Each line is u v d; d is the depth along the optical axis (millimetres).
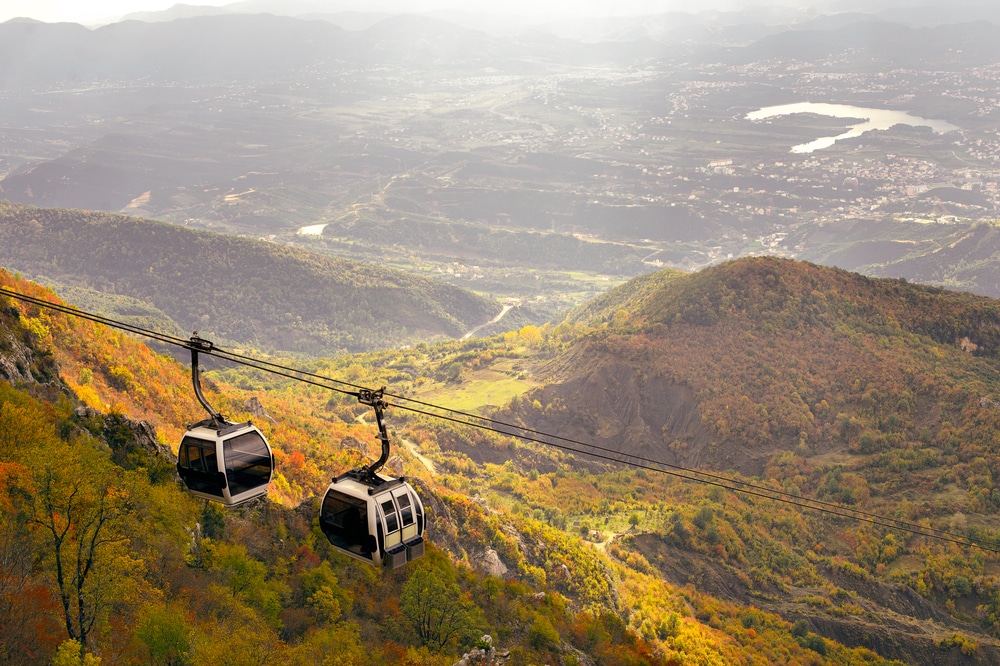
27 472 41906
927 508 185375
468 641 68500
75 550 40938
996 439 199000
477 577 86062
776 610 155500
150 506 50562
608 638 90438
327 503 32469
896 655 146375
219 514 61656
